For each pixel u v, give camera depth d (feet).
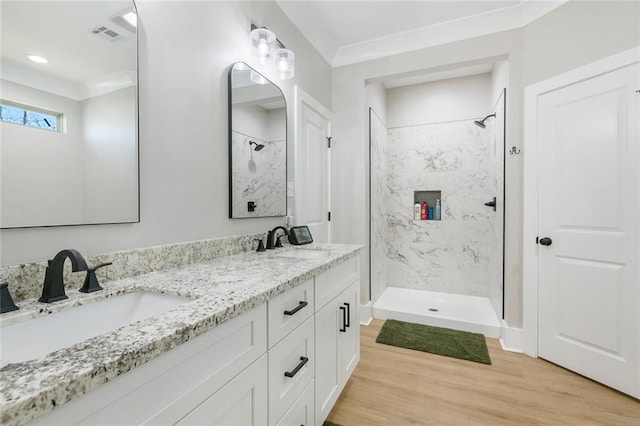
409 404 5.37
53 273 2.55
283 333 3.35
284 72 6.36
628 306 5.52
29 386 1.33
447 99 11.43
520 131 7.23
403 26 8.06
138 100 3.60
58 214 2.87
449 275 11.48
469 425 4.84
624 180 5.56
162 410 1.92
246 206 5.56
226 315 2.40
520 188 7.25
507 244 7.45
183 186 4.25
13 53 2.58
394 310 9.51
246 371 2.74
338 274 5.10
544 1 6.72
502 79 8.24
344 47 9.10
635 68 5.39
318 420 4.28
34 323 2.31
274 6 6.42
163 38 3.93
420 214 11.85
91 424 1.54
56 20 2.86
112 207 3.34
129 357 1.66
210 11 4.74
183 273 3.67
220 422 2.43
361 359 6.98
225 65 5.05
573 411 5.15
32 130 2.70
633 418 4.96
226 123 5.07
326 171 9.07
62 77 2.90
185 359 2.09
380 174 11.14
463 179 11.28
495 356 7.09
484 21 7.56
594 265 5.96
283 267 4.05
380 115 11.18
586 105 6.02
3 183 2.52
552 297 6.64
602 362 5.85
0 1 2.51
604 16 5.80
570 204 6.29
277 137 6.56
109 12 3.31
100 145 3.22
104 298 2.81
